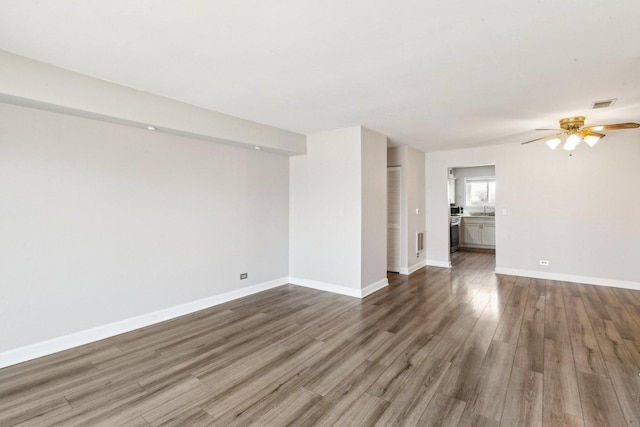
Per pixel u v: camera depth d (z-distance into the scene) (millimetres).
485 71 2504
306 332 3141
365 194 4340
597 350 2699
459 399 2057
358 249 4273
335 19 1795
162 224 3426
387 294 4414
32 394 2113
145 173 3273
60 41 2062
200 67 2441
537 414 1900
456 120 3934
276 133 4293
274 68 2449
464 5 1665
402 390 2160
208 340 2961
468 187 9117
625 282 4617
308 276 4801
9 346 2480
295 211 4930
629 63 2355
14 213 2492
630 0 1615
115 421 1860
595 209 4805
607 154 4707
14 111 2480
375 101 3219
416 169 6023
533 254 5312
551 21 1815
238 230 4234
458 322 3375
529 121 3951
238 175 4223
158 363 2531
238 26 1871
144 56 2266
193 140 3699
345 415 1913
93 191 2912
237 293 4230
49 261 2668
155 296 3375
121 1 1629
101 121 2941
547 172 5148
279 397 2092
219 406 2000
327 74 2566
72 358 2605
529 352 2684
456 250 8227
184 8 1690
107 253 3012
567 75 2566
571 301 4043
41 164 2617
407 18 1786
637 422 1822
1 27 1887
